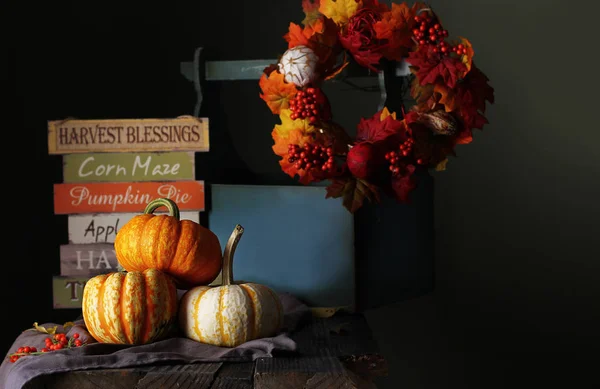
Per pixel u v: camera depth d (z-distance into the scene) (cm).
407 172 190
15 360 158
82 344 159
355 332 177
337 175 190
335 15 196
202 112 211
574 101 262
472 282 266
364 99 265
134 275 157
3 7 262
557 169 263
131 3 266
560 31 261
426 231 214
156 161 201
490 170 265
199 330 159
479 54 264
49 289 264
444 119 190
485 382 266
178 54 266
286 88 189
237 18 267
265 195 196
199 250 168
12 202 263
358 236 192
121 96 266
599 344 261
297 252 194
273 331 165
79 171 200
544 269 263
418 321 268
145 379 142
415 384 268
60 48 264
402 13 189
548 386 264
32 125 263
